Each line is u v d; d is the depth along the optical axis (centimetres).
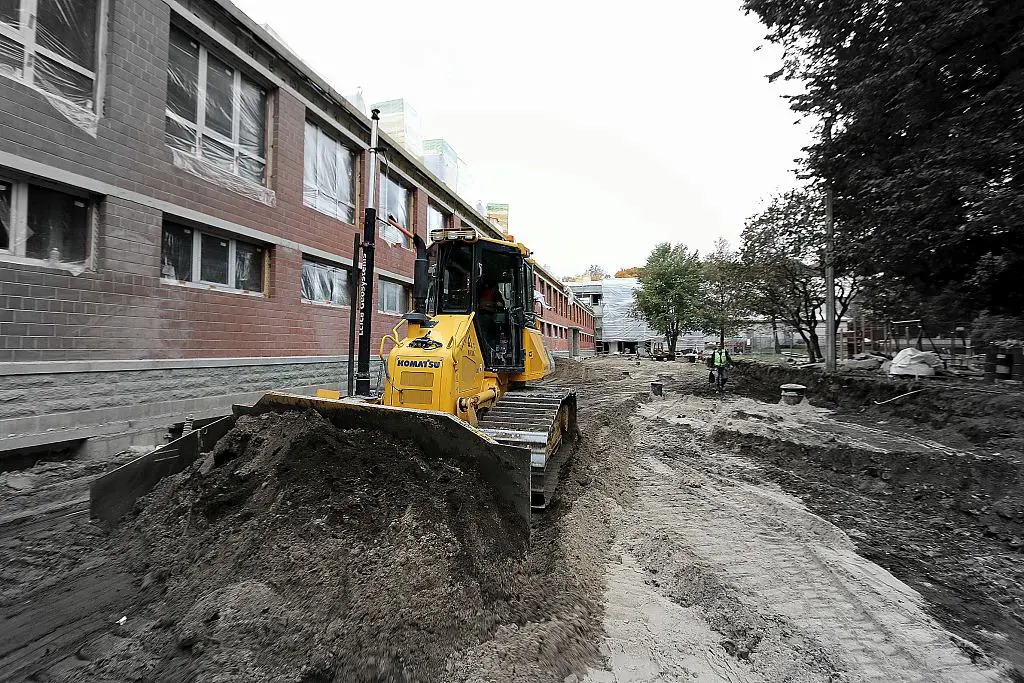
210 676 236
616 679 260
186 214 735
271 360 899
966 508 521
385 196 1328
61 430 571
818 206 1522
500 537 353
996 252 942
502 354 638
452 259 586
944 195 865
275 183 920
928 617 329
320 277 1080
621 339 6456
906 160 982
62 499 486
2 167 528
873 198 1075
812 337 2066
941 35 809
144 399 671
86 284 604
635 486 604
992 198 775
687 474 661
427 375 475
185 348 737
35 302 557
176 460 443
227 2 784
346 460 354
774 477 657
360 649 247
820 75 1112
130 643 270
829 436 835
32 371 546
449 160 1861
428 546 310
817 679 264
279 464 352
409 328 529
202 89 784
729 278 2092
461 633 275
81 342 599
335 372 1087
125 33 648
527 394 665
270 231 902
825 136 1182
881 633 308
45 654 268
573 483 592
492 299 625
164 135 704
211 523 346
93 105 623
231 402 809
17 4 546
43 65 570
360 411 388
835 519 507
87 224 622
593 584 361
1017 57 804
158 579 328
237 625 263
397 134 1500
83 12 613
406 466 357
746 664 276
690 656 282
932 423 905
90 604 314
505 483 375
